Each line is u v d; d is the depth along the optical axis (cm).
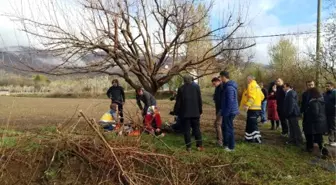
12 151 645
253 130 948
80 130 707
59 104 2653
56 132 696
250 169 722
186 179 662
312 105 857
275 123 1379
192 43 962
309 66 2128
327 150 837
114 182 630
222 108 836
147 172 663
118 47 856
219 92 904
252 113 947
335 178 688
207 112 1933
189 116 808
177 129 1006
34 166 649
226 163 730
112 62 894
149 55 932
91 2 827
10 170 633
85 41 820
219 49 950
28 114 1678
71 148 673
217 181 675
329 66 1789
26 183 620
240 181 677
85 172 655
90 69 856
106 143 639
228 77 845
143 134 770
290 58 2944
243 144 909
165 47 912
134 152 654
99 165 658
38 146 676
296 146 938
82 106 2375
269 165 745
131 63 887
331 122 946
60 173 646
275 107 1212
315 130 852
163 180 641
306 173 727
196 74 1020
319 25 1753
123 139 699
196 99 820
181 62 954
